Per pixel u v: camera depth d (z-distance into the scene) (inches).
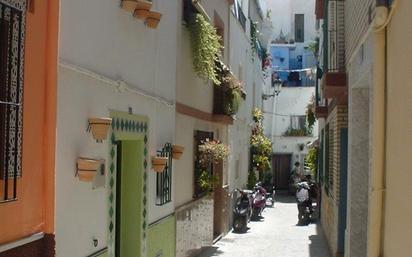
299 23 1526.8
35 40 176.7
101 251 246.2
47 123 183.6
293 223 767.7
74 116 213.3
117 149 307.9
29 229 174.9
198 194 476.7
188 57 425.7
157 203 343.3
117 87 261.1
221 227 608.1
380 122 226.4
